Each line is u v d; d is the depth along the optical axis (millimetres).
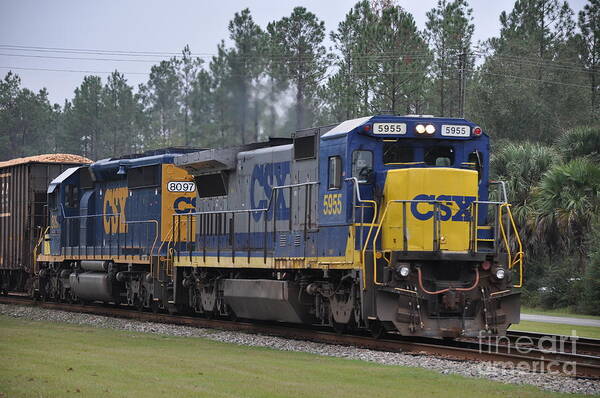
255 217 36188
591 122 97188
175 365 23719
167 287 42688
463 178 29219
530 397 19688
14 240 58688
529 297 57469
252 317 36469
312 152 32375
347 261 29531
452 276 29156
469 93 99875
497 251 29453
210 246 39719
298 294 33281
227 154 38281
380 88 76938
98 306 50500
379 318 28016
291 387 20281
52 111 164500
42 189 57000
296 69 82938
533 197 57062
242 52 77250
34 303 53750
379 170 29938
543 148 59844
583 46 109938
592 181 54188
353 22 86688
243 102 77438
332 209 30625
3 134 153750
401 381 21656
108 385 20234
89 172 51375
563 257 57156
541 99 97500
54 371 22328
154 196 44219
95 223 50688
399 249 28734
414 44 78188
